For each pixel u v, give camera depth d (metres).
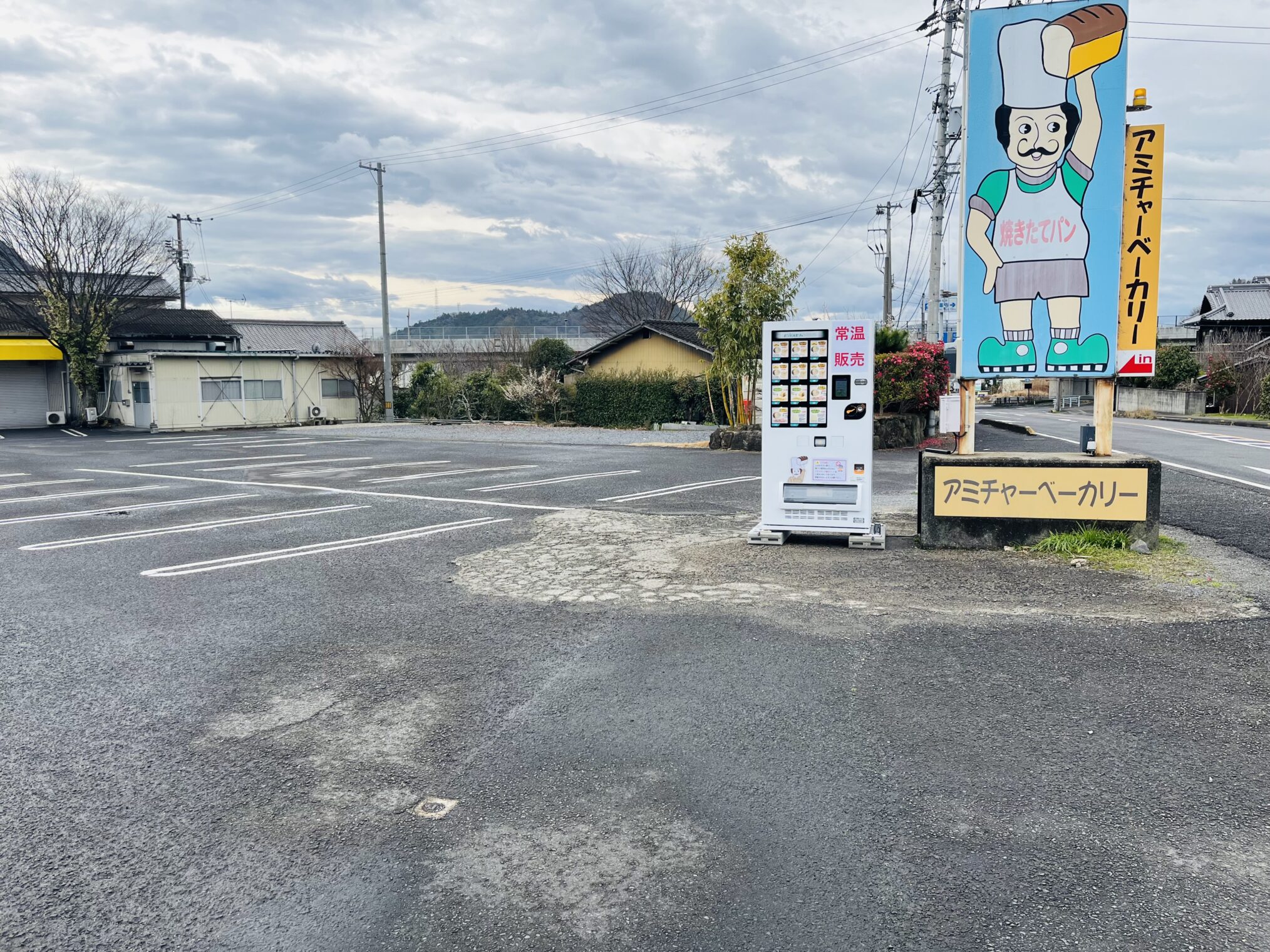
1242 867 2.88
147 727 4.19
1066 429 24.14
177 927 2.67
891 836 3.10
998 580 6.59
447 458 18.02
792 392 7.96
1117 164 7.49
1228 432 22.06
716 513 10.24
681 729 4.05
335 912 2.73
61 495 12.74
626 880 2.87
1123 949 2.49
